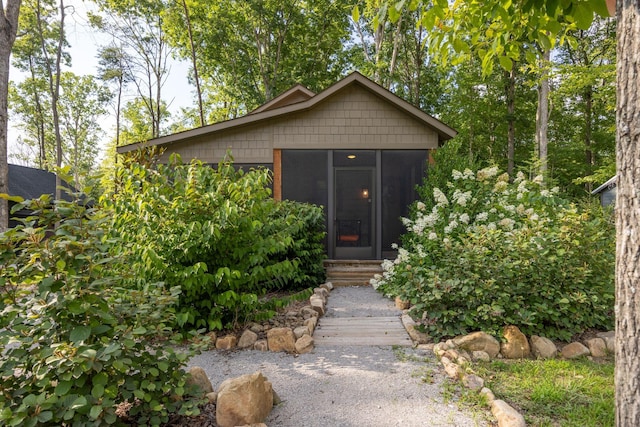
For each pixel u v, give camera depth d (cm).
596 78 1288
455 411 291
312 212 754
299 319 524
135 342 234
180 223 428
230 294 432
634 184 150
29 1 1956
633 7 151
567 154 1891
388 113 916
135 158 512
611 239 501
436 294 412
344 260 885
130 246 423
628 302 152
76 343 201
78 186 286
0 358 213
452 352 392
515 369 355
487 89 1934
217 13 2216
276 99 1277
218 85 2617
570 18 248
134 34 2680
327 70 2539
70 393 208
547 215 566
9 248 215
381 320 530
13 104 3103
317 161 923
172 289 294
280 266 477
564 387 317
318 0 2338
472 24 345
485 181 673
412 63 2492
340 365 385
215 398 292
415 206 839
